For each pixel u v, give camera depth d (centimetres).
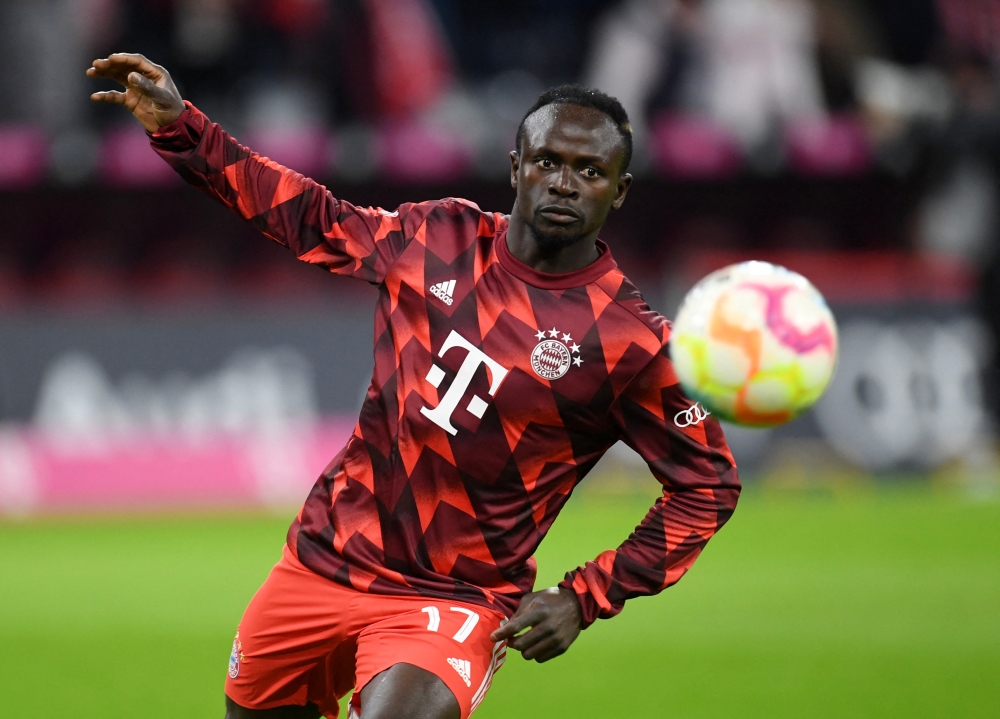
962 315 5544
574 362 1320
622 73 5941
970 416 5519
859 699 2314
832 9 6025
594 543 4078
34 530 4575
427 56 6122
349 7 5919
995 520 4656
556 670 2580
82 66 5756
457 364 1331
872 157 5988
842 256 6156
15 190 5759
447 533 1337
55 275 5944
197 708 2261
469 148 5794
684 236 6181
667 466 1357
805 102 5994
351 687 1463
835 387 5397
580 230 1299
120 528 4606
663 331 1330
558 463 1356
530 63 6244
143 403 5069
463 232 1381
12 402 4991
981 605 3206
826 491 5253
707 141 5894
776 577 3622
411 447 1332
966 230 6175
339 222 1390
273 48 5834
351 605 1348
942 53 6191
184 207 5938
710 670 2562
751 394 1181
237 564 3831
